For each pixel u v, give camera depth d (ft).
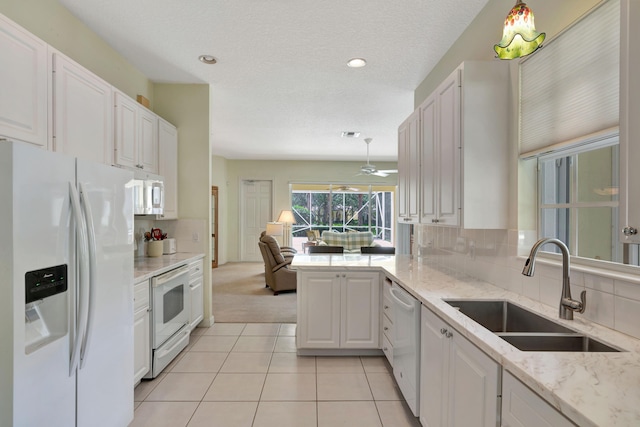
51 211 4.33
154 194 9.82
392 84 11.74
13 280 3.81
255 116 15.55
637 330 4.03
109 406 5.64
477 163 6.52
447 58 9.38
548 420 2.97
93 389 5.20
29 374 4.01
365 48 9.23
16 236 3.83
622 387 2.94
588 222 5.20
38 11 6.84
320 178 28.55
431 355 5.73
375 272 9.75
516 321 5.70
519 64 6.23
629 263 4.45
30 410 4.03
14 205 3.82
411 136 9.84
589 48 4.69
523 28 4.25
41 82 5.94
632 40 2.89
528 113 6.01
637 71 2.85
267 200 28.60
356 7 7.40
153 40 8.89
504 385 3.62
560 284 5.24
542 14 5.70
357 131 18.29
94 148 7.53
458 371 4.73
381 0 7.16
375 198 29.32
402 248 27.53
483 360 4.02
